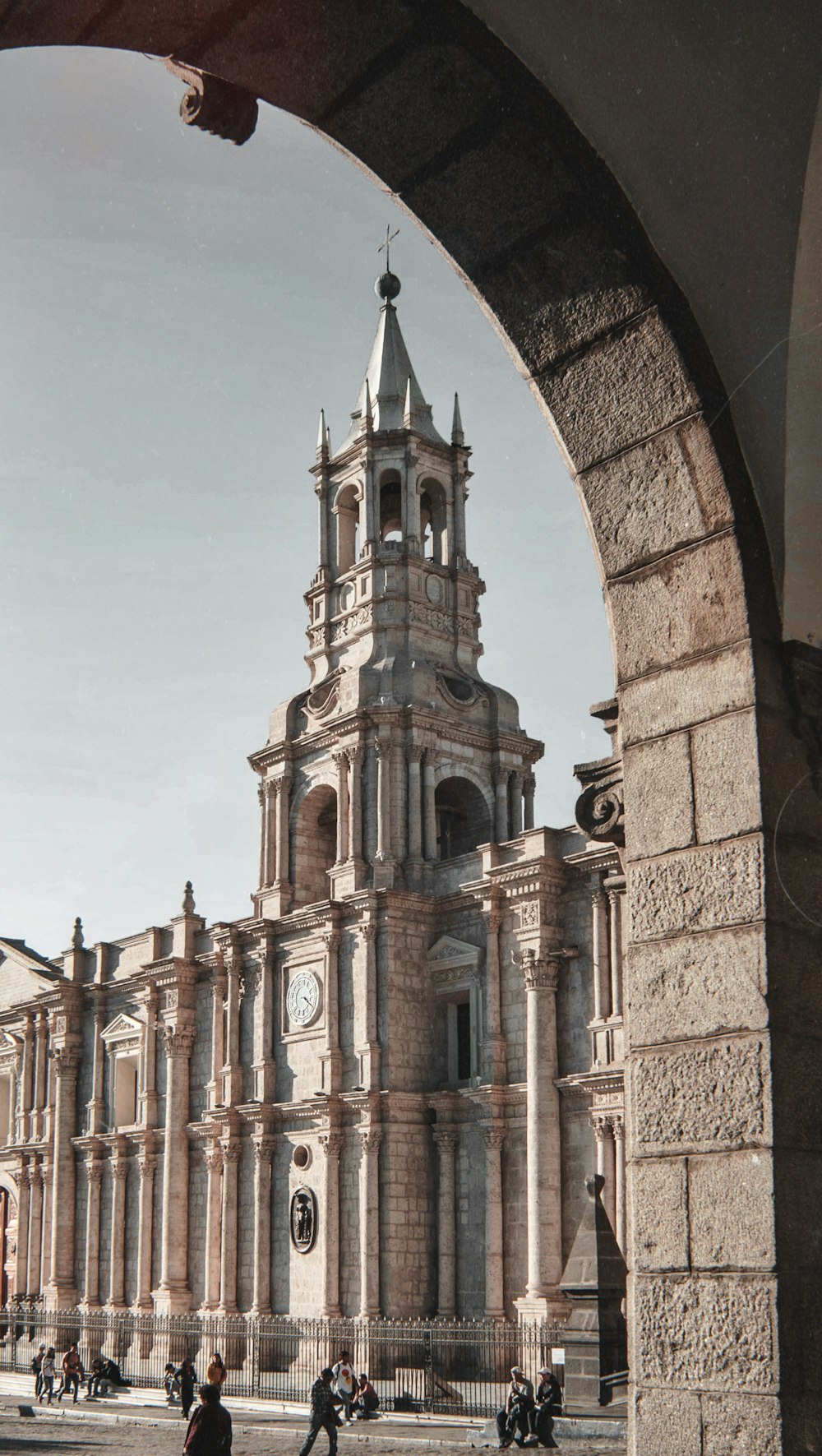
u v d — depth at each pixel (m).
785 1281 8.45
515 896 59.22
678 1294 8.91
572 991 57.22
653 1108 9.32
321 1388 34.22
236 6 8.52
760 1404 8.36
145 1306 71.94
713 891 9.27
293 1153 64.44
